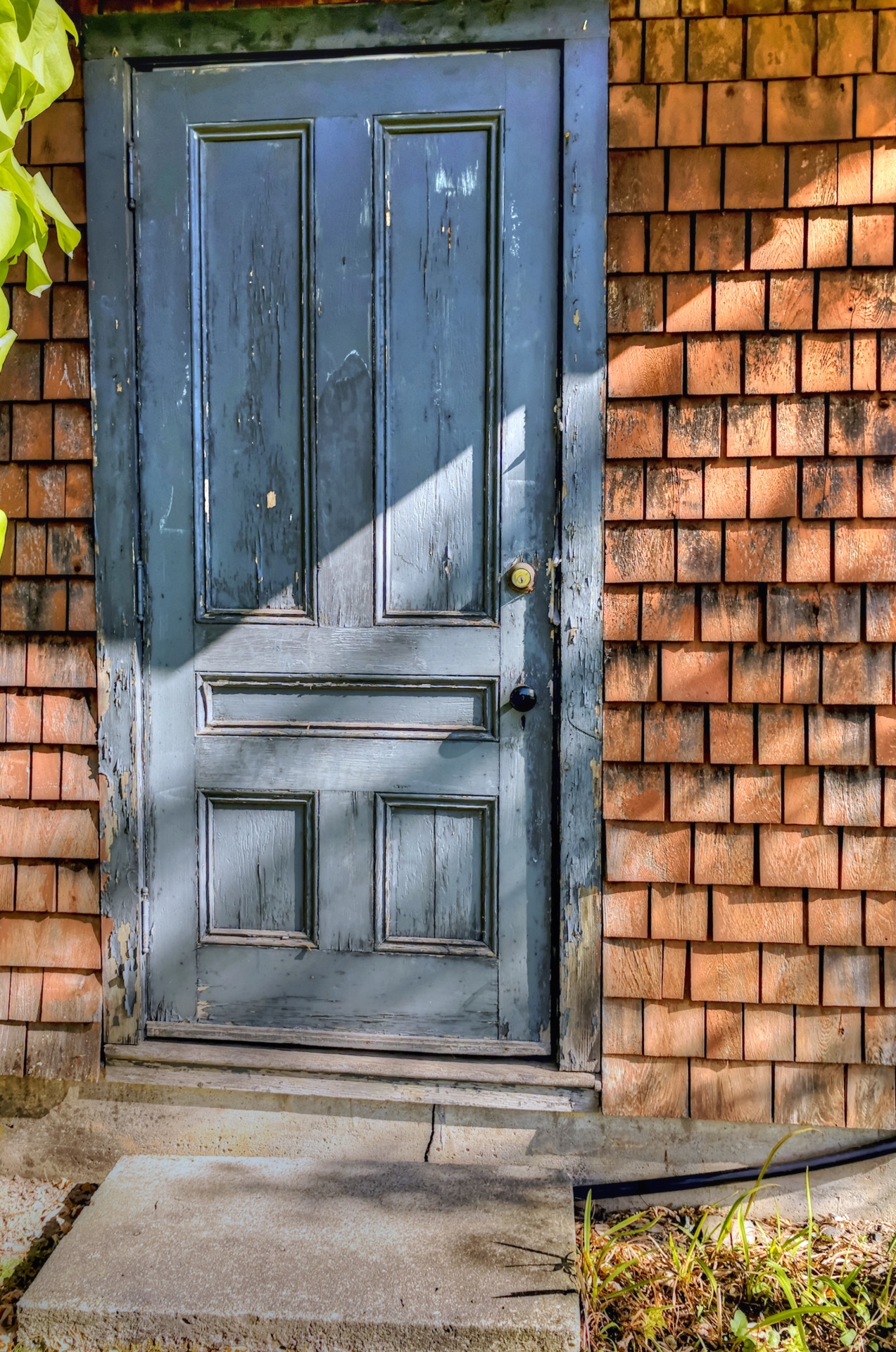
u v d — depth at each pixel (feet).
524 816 7.20
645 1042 7.04
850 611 6.77
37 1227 6.97
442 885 7.30
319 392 7.14
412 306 7.04
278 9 6.84
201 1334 5.65
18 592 7.38
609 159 6.71
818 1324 6.14
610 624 6.94
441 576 7.17
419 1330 5.57
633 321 6.77
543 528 7.04
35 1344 5.73
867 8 6.50
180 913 7.47
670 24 6.61
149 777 7.43
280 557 7.28
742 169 6.63
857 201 6.57
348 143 6.96
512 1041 7.29
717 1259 6.64
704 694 6.90
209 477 7.27
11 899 7.48
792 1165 6.99
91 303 7.14
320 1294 5.73
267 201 7.07
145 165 7.10
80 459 7.25
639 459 6.84
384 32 6.79
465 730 7.22
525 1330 5.54
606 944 7.07
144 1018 7.48
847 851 6.87
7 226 4.65
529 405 6.98
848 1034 6.92
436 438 7.10
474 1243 6.15
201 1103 7.39
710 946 7.01
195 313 7.16
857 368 6.65
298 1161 7.13
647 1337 6.00
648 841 7.00
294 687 7.32
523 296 6.93
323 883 7.36
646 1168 7.13
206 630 7.34
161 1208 6.52
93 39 7.00
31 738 7.42
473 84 6.83
